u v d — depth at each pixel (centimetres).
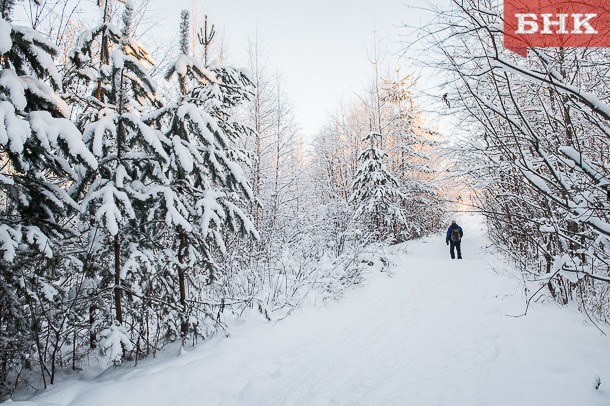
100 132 394
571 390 330
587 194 306
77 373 456
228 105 739
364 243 975
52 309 437
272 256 841
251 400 363
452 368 431
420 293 841
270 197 1215
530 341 477
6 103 316
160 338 543
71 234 441
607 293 618
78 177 439
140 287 495
